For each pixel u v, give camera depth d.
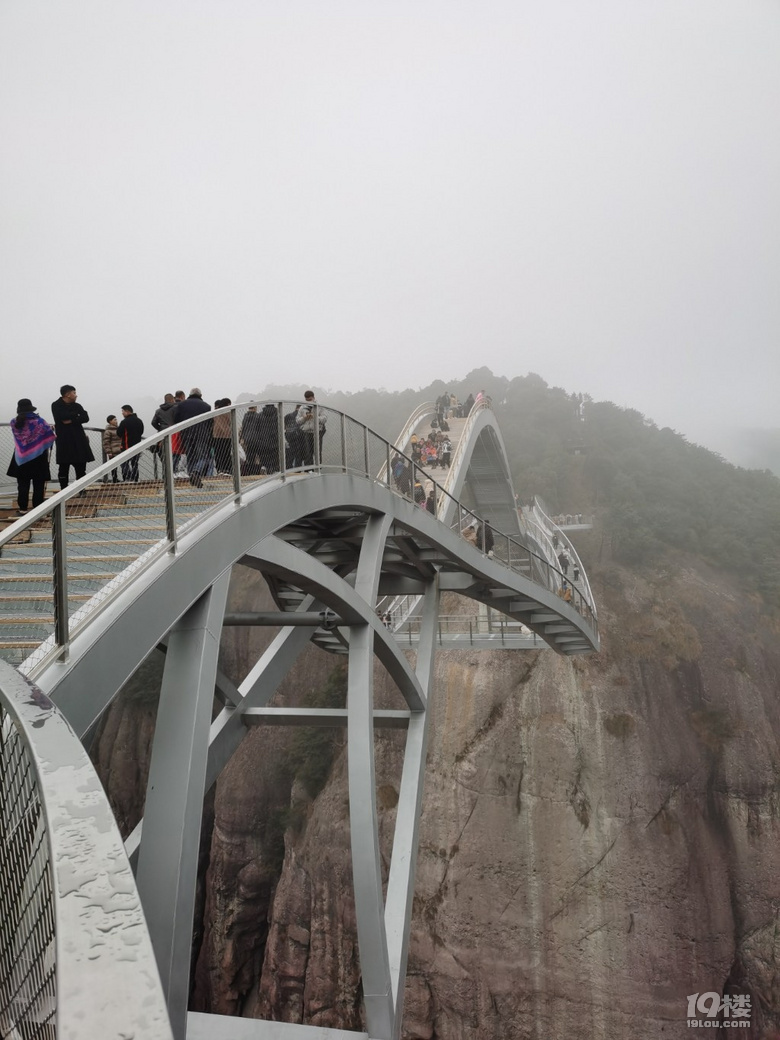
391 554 17.81
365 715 11.89
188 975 6.88
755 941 44.34
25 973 1.81
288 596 15.91
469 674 52.06
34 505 9.83
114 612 6.39
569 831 46.53
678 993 43.03
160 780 7.31
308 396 12.55
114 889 1.40
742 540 70.25
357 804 11.09
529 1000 43.88
